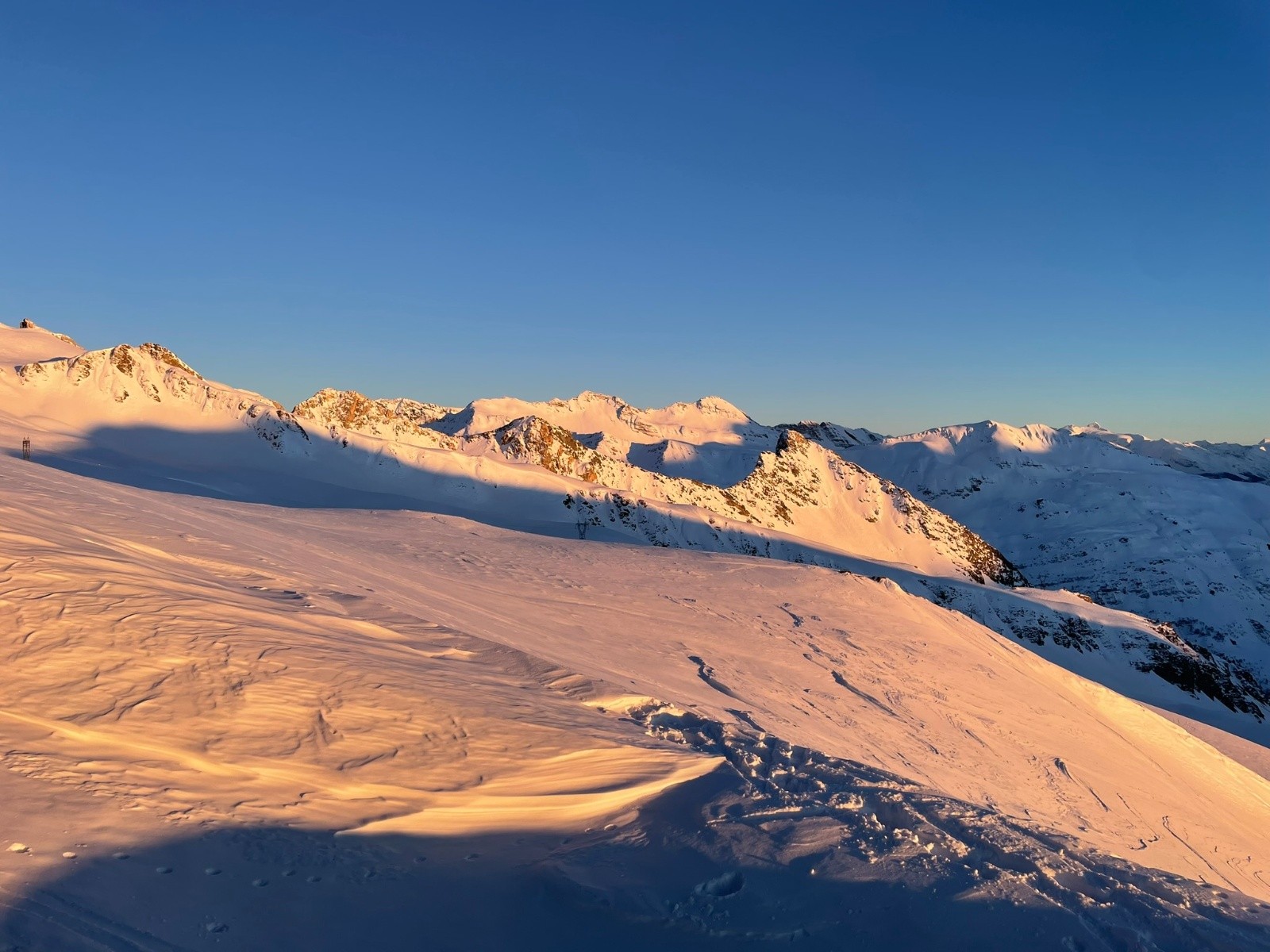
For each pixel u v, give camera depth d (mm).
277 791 7273
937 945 5723
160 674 9070
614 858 7113
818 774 9852
